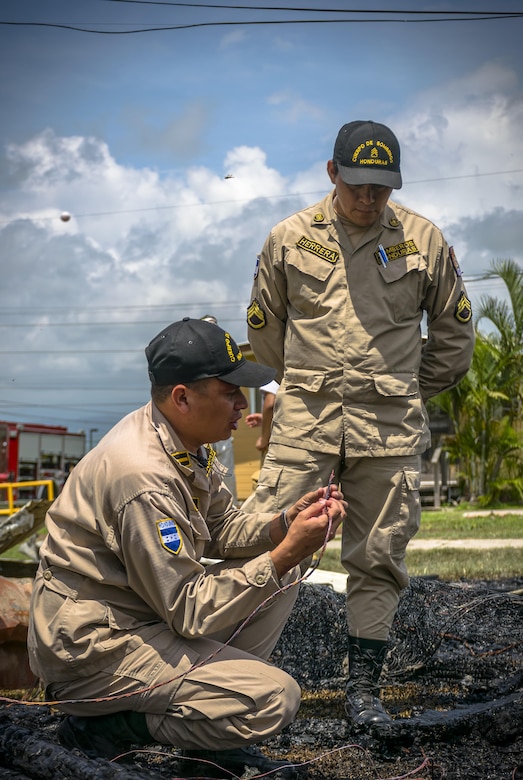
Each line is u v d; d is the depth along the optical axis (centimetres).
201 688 252
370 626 346
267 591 254
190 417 262
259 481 362
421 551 893
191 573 253
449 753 299
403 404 349
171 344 261
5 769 249
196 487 270
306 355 353
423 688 394
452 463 2038
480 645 439
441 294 360
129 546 248
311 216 361
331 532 262
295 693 260
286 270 357
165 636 258
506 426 1931
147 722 258
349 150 335
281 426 357
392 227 354
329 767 294
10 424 3019
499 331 1920
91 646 252
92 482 257
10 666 394
